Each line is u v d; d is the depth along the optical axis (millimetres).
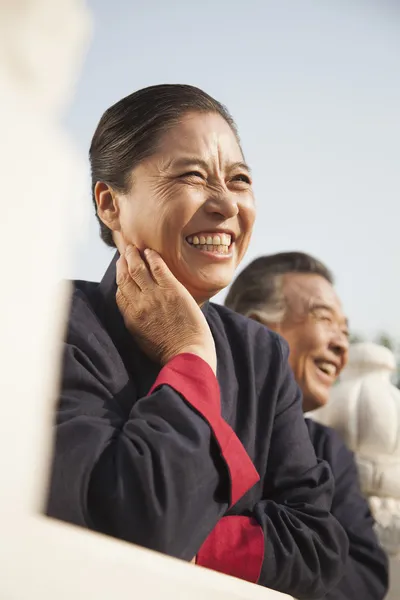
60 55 871
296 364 3367
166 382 2018
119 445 1889
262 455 2256
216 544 2066
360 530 2799
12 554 840
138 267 2199
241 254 2320
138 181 2242
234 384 2297
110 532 1847
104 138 2324
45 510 1812
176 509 1850
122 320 2223
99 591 965
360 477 3354
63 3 872
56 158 846
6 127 799
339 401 3463
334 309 3410
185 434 1925
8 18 833
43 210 826
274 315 3365
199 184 2221
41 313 827
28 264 810
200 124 2264
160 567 1104
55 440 1869
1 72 814
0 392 782
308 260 3473
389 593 3133
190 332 2166
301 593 2156
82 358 2064
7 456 798
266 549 2072
